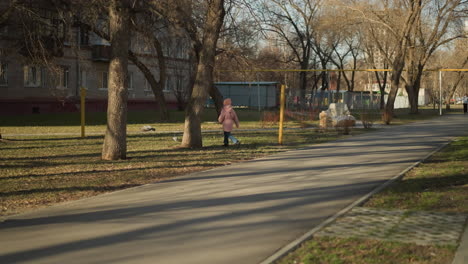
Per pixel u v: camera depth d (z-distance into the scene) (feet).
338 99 162.61
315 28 145.79
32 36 58.13
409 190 28.37
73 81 121.19
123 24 43.09
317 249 17.06
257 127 89.97
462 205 24.00
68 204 25.91
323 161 42.73
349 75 331.77
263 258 16.43
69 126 82.12
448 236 18.49
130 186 31.68
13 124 83.25
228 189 29.78
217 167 39.63
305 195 27.66
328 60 178.91
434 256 16.20
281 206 24.81
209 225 21.01
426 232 19.16
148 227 20.77
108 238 19.08
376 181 32.17
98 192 29.66
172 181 33.06
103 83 132.36
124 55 43.83
